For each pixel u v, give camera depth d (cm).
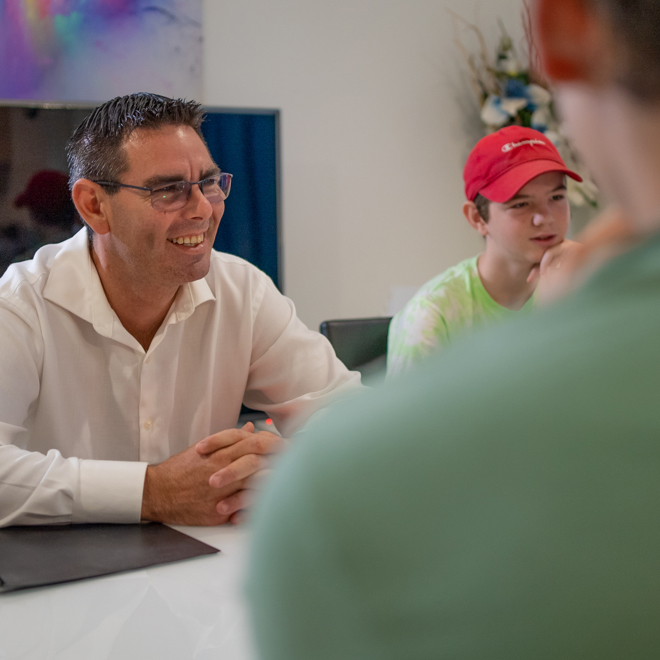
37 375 132
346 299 332
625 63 22
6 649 66
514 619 19
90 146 126
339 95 325
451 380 21
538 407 19
